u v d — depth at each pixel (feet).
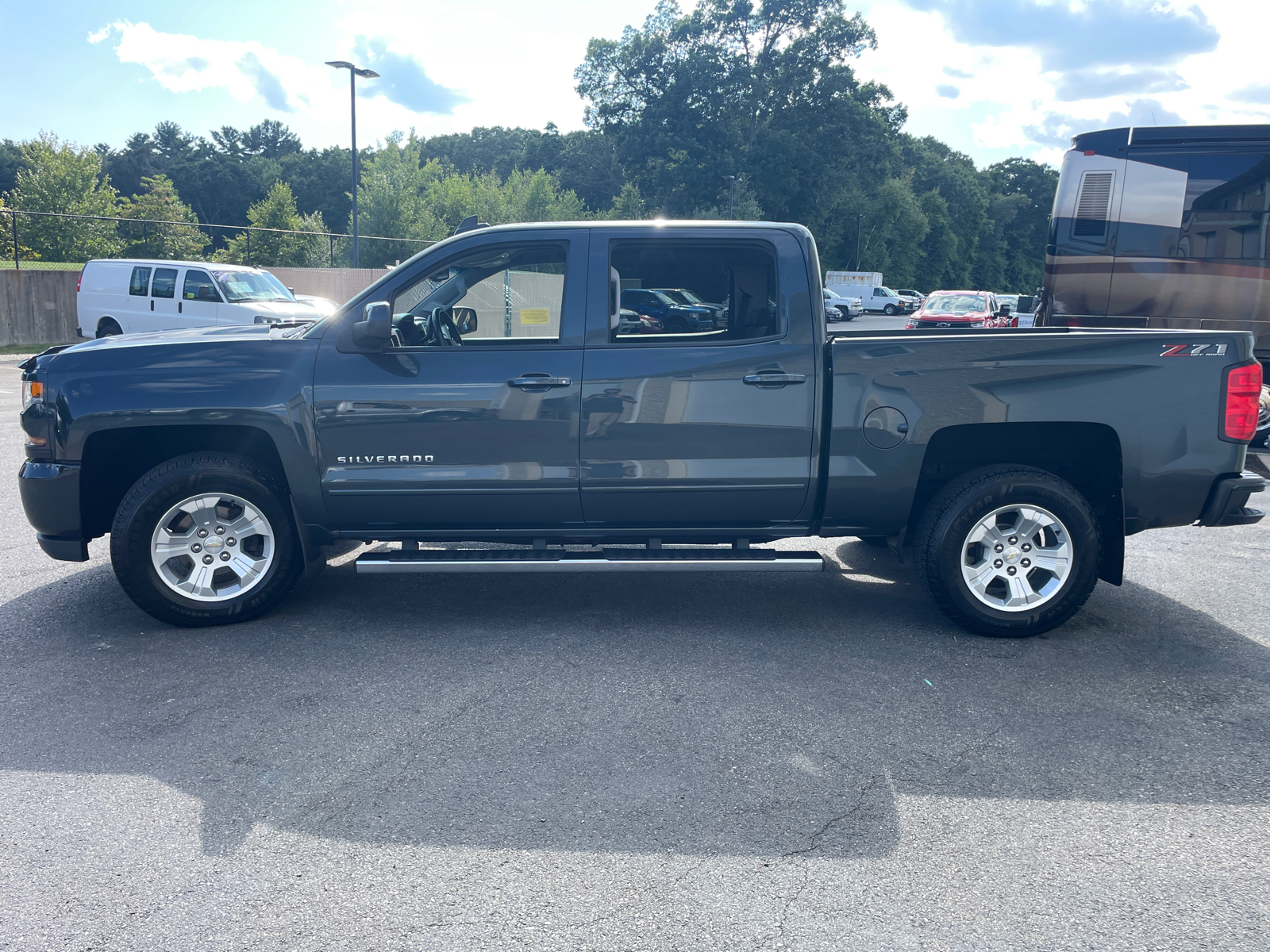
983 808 9.76
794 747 11.12
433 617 15.88
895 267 298.97
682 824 9.41
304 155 362.74
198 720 11.82
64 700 12.41
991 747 11.15
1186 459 14.39
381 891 8.28
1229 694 12.79
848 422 14.42
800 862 8.75
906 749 11.10
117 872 8.57
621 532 15.11
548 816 9.54
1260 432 32.30
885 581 18.25
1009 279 425.69
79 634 14.94
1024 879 8.48
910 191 307.17
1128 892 8.30
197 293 54.80
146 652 14.15
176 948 7.52
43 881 8.44
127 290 56.54
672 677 13.30
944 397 14.30
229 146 424.87
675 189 215.72
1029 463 15.46
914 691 12.84
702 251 14.52
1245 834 9.29
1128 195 39.14
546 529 15.11
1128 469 14.39
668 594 17.31
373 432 14.51
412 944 7.55
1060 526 14.53
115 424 14.49
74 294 73.87
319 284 95.86
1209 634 15.26
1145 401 14.28
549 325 14.74
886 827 9.37
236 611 15.16
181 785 10.18
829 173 232.12
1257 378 14.43
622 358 14.42
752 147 224.12
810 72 221.05
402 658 13.94
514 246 14.66
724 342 14.47
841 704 12.40
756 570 14.70
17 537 20.83
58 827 9.32
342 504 14.80
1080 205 39.88
